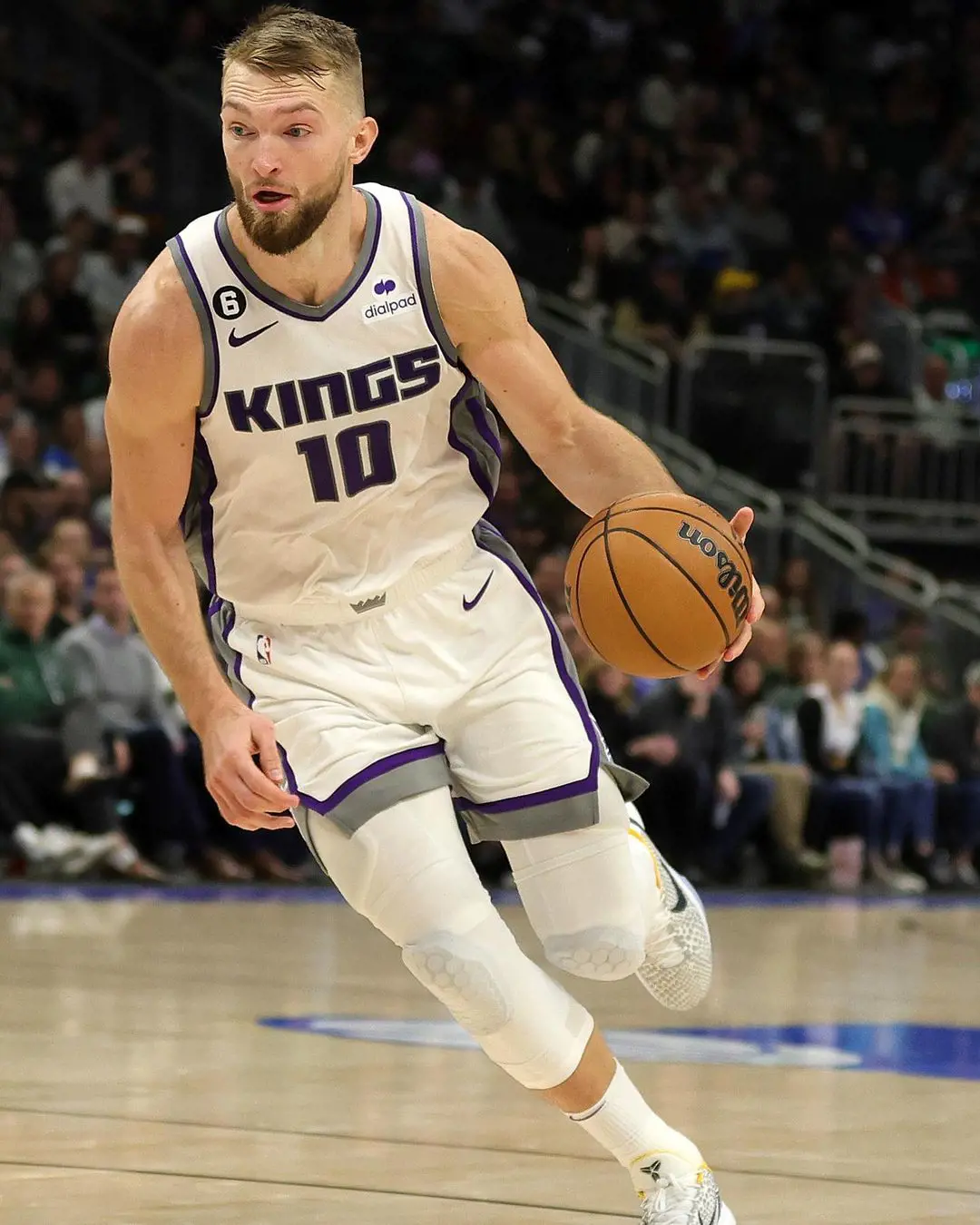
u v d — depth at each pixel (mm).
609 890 7531
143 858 25438
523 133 44125
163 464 7480
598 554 7512
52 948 17438
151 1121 9695
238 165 7027
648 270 40812
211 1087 10727
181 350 7273
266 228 7047
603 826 7523
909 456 39750
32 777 24469
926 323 43438
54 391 31969
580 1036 7285
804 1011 15031
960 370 43219
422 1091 10773
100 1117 9766
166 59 43438
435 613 7664
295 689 7602
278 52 6953
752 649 30250
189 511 7773
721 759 27938
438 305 7414
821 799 29344
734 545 7594
